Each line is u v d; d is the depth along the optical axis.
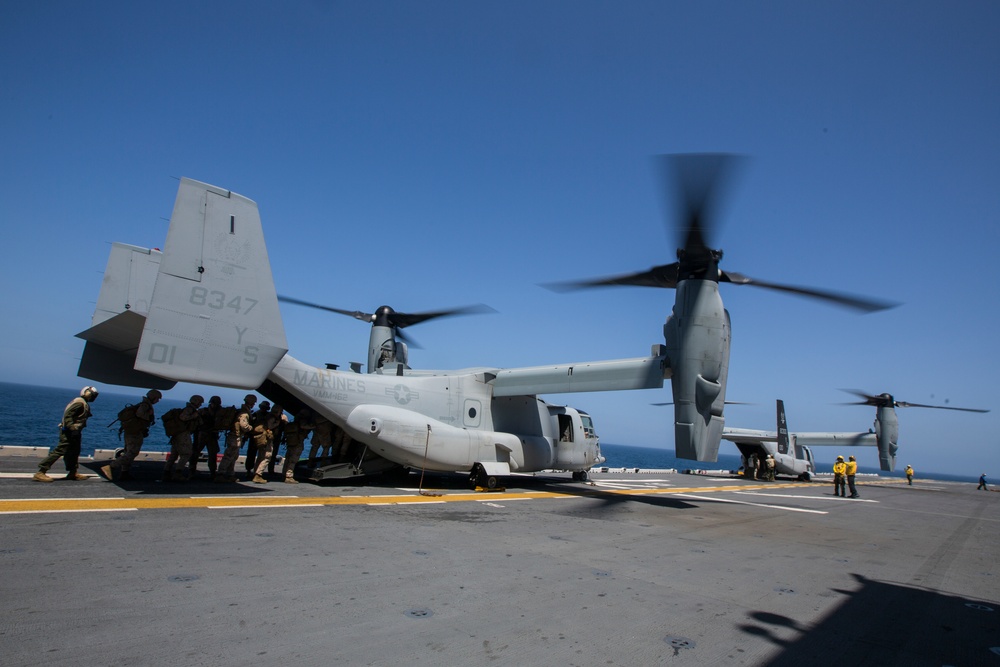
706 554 7.56
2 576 4.38
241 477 12.04
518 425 15.91
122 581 4.51
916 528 12.43
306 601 4.41
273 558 5.56
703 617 4.82
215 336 8.88
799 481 35.28
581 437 18.14
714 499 16.05
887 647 4.47
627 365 13.42
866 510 16.03
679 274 13.26
